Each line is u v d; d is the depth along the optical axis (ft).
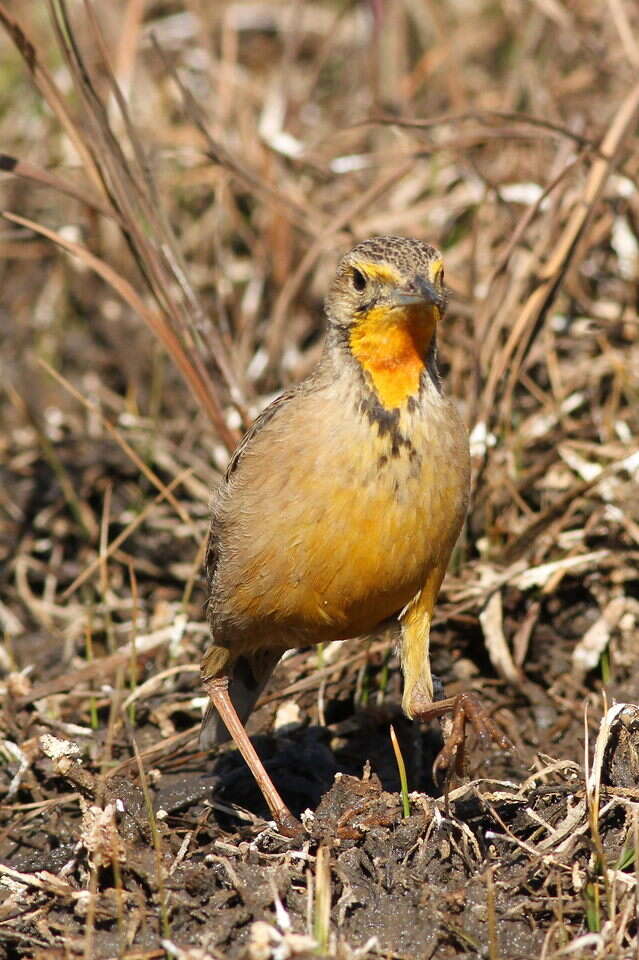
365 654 34.19
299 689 34.01
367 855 26.78
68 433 45.42
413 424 26.48
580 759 31.37
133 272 48.62
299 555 26.96
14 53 53.62
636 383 40.75
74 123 36.63
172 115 52.31
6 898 27.37
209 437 43.62
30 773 31.89
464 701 27.04
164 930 24.91
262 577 27.53
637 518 36.50
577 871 25.44
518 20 52.90
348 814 27.45
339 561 26.81
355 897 25.55
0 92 53.21
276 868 26.43
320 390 27.09
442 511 26.99
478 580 35.99
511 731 32.83
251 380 44.68
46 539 42.14
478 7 56.95
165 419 45.34
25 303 50.01
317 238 41.81
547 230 38.22
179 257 37.32
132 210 36.50
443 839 26.78
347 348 26.76
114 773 31.17
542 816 27.25
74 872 27.63
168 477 42.32
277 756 32.12
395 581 27.22
